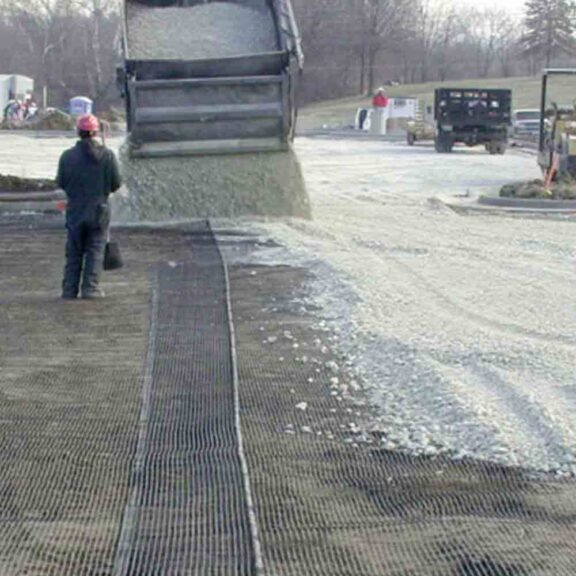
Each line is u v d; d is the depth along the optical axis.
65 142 63.78
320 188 36.03
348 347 12.97
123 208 24.55
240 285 17.02
